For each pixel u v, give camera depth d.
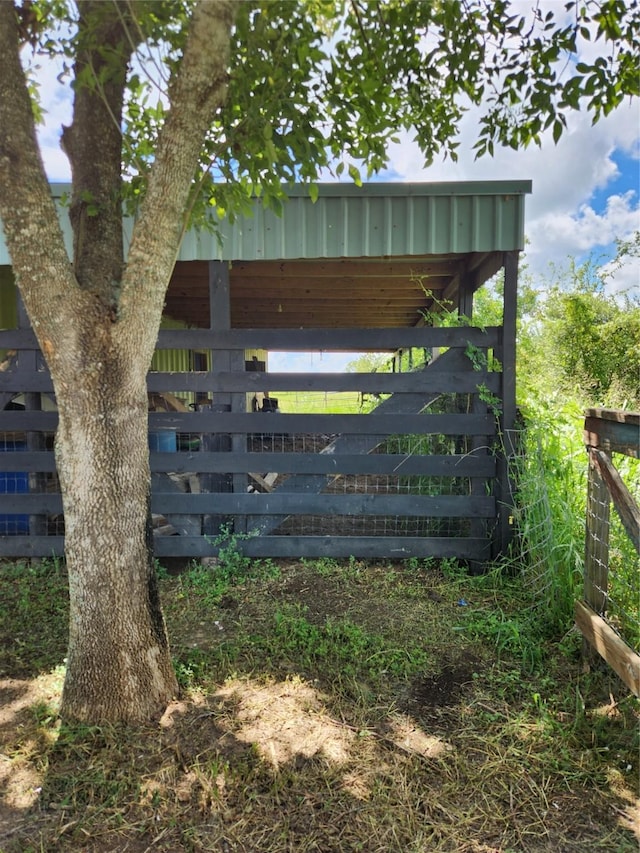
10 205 1.77
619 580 2.65
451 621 3.06
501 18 2.31
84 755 1.89
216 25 1.67
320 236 3.74
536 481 3.33
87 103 2.04
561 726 2.10
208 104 1.81
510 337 3.74
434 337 3.79
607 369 8.75
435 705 2.27
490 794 1.76
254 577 3.75
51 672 2.50
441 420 3.83
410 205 3.68
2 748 1.94
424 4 2.33
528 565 3.66
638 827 1.64
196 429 3.91
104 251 2.02
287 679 2.43
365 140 2.53
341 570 3.85
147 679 2.12
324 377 3.87
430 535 4.25
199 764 1.86
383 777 1.82
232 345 3.83
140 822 1.62
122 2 1.81
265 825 1.62
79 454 1.97
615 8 2.14
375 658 2.62
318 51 1.97
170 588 3.61
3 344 3.85
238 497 3.94
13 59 1.78
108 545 2.02
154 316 1.97
